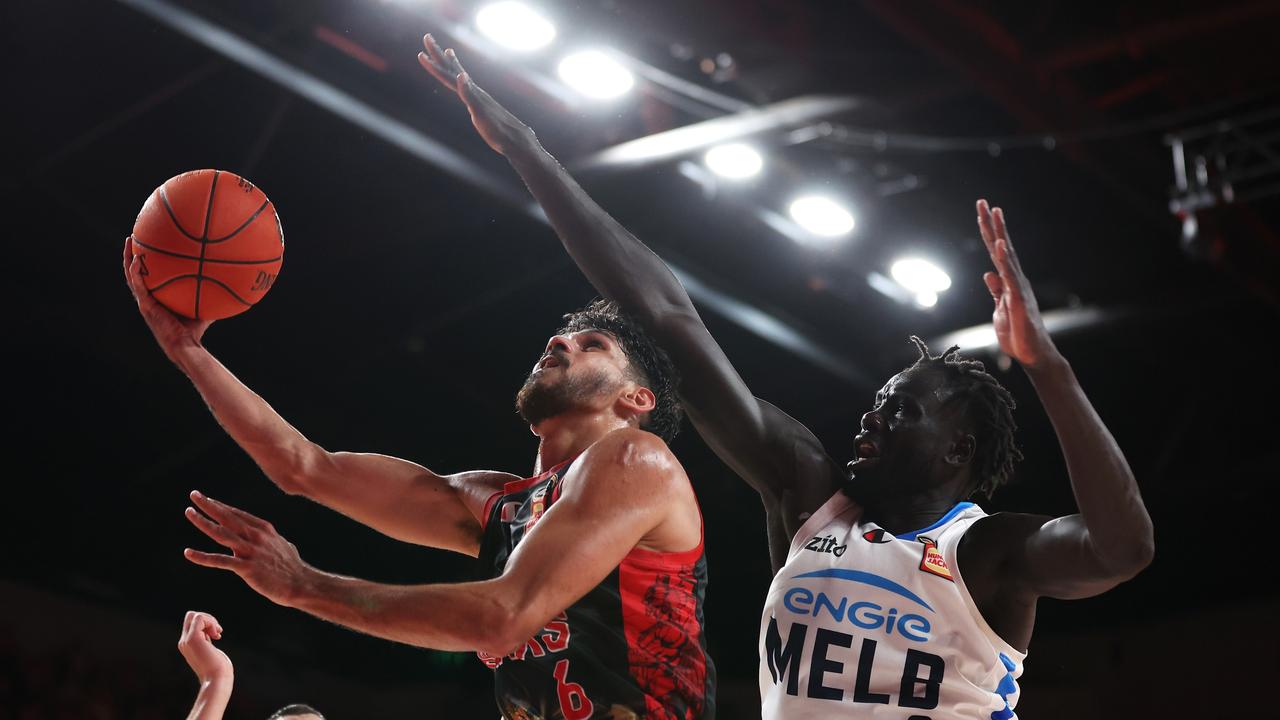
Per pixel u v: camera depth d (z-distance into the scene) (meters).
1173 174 9.89
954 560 2.90
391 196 10.53
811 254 10.93
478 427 13.14
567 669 2.62
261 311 11.40
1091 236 10.82
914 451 3.12
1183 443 13.15
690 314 3.36
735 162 9.83
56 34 8.95
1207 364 12.19
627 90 9.16
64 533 12.72
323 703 14.78
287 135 9.93
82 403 12.00
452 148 9.52
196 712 3.36
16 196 10.18
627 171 9.66
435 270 11.48
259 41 8.70
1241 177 9.38
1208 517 13.12
